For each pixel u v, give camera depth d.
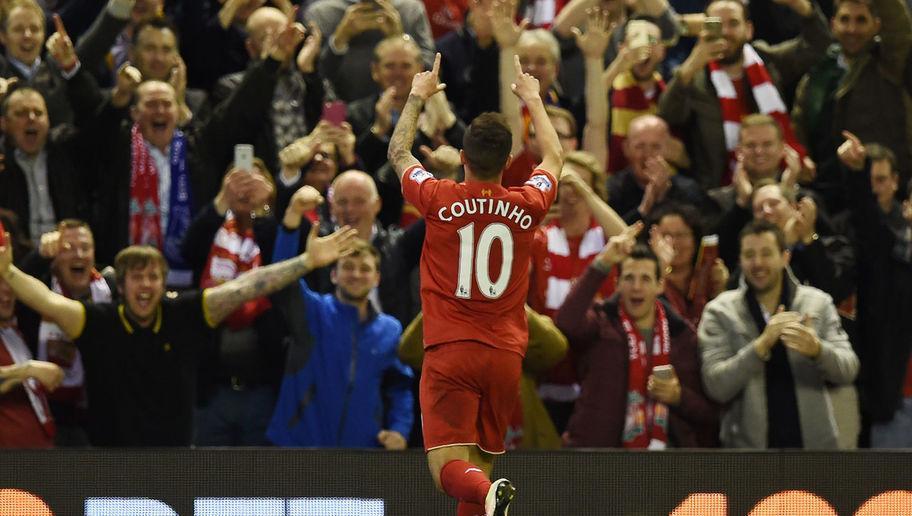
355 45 35.84
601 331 27.73
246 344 28.67
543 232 29.92
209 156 32.22
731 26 35.19
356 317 27.86
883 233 30.56
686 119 34.72
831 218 33.06
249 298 26.89
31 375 25.84
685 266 29.91
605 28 33.66
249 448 23.86
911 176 34.72
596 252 29.83
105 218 31.41
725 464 24.11
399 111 33.41
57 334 27.53
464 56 37.12
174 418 26.89
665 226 29.73
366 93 35.47
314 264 26.86
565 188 29.77
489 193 21.14
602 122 33.62
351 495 23.84
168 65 33.47
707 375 27.50
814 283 30.06
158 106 31.39
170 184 31.55
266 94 32.19
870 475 24.20
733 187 32.66
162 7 36.62
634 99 35.41
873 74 35.00
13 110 30.41
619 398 27.44
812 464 24.17
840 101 35.00
